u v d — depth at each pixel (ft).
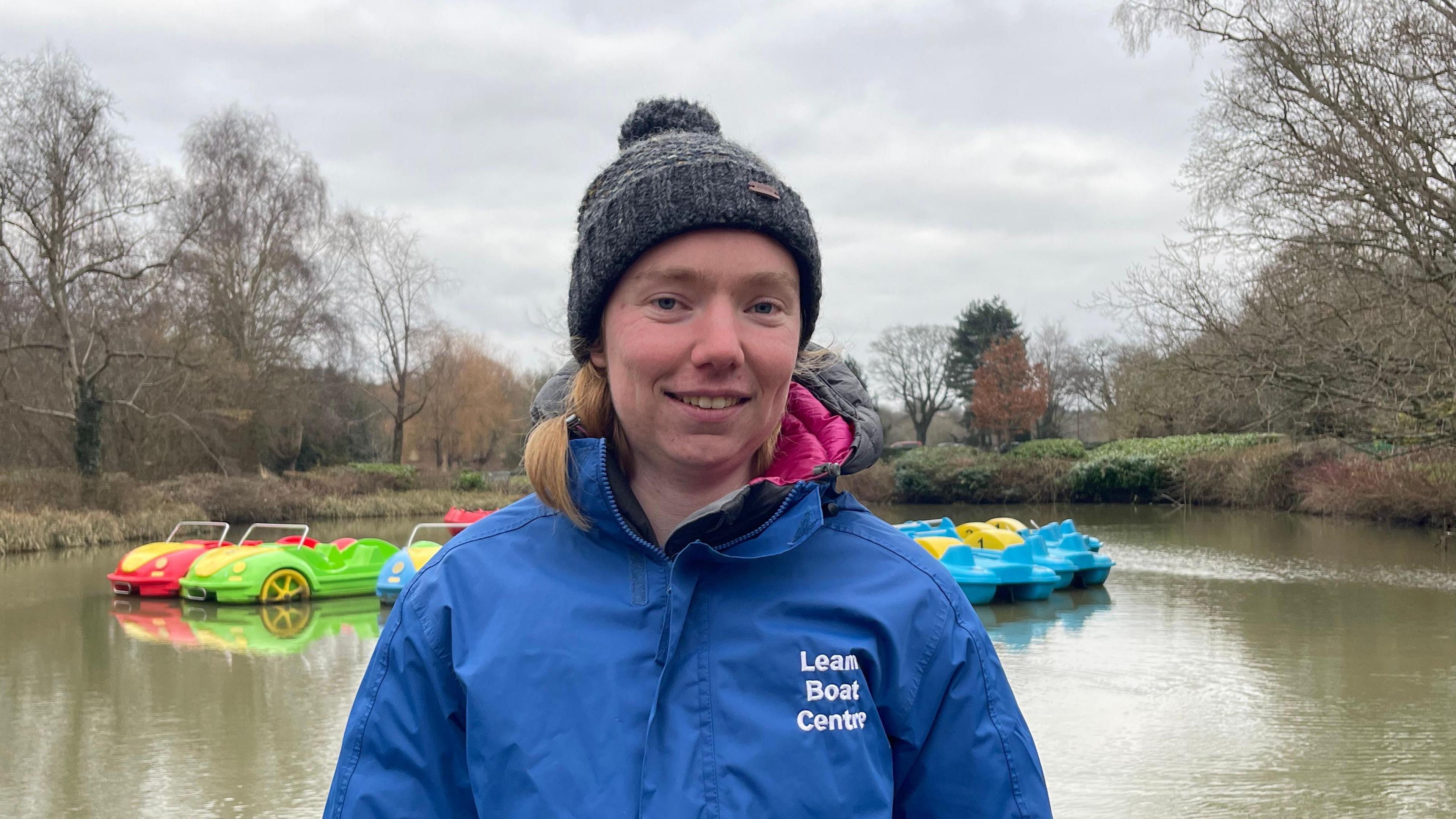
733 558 4.44
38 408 76.89
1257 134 47.06
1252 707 20.40
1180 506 83.87
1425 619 30.12
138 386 79.77
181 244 78.23
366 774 4.57
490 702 4.33
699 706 4.30
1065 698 21.15
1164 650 25.90
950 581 4.83
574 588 4.57
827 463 4.71
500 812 4.23
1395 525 59.98
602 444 4.62
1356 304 46.32
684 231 4.45
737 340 4.42
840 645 4.40
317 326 107.55
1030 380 166.81
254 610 33.55
